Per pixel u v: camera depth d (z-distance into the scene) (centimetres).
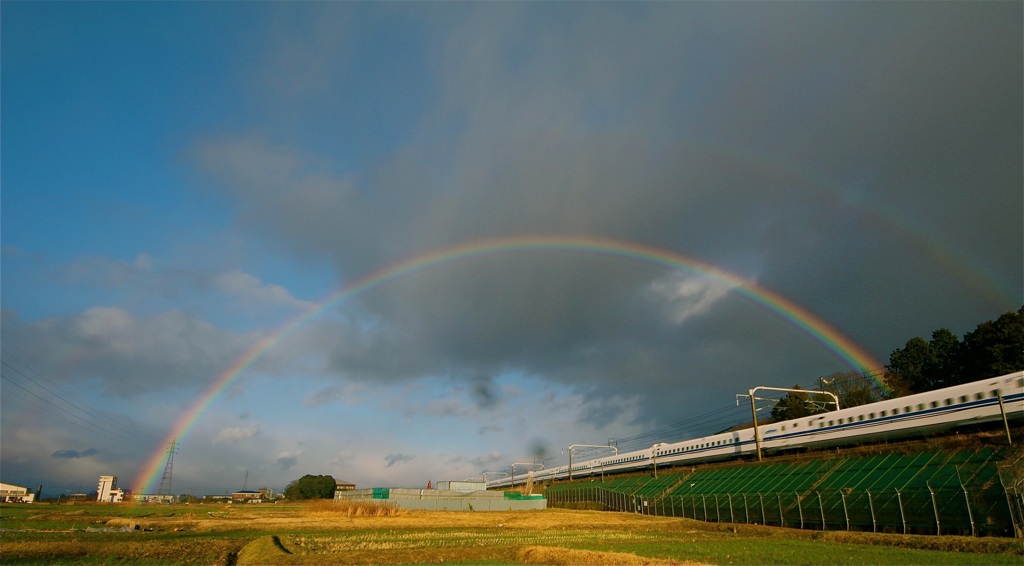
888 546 4681
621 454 14700
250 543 4412
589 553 3875
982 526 4797
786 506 7069
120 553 3988
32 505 13338
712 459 11006
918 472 5906
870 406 7688
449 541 5097
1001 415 6006
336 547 4469
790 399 13800
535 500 13225
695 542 5116
